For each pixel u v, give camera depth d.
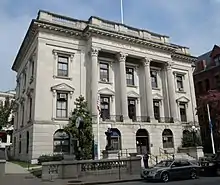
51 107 28.53
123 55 33.66
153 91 36.97
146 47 36.00
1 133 26.05
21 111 36.62
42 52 29.53
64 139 28.34
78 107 26.91
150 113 33.81
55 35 30.88
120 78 33.06
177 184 14.52
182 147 34.09
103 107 32.06
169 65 37.88
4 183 14.94
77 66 31.55
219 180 16.05
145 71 35.44
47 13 30.97
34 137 26.61
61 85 29.75
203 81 47.16
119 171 17.55
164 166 17.09
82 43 32.56
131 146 30.45
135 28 35.91
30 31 31.39
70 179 16.58
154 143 32.47
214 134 39.03
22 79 38.97
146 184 14.90
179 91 40.06
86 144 23.92
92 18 32.59
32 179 16.64
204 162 19.50
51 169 16.92
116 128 30.03
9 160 33.69
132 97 34.62
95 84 30.52
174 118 35.72
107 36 32.69
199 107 39.56
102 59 33.50
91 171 17.97
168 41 38.88
